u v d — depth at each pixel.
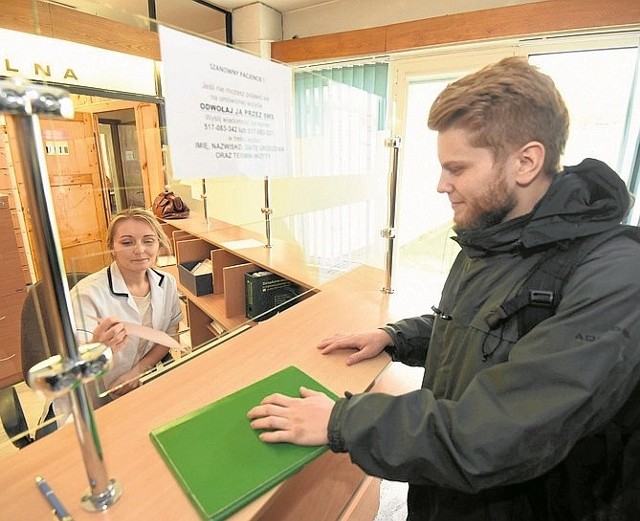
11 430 1.09
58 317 0.42
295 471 0.58
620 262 0.48
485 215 0.61
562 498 0.60
